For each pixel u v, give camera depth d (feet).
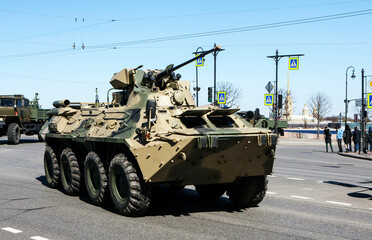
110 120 29.81
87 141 30.86
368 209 29.86
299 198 34.01
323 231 23.48
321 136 174.60
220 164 26.63
